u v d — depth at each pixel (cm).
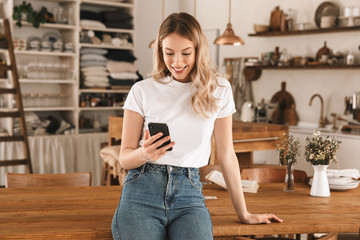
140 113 195
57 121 657
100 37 701
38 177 300
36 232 187
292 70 663
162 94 192
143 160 179
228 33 498
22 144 599
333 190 278
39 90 692
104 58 694
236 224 204
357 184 280
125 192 187
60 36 689
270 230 202
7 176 293
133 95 195
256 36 691
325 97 625
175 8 824
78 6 663
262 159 609
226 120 204
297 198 257
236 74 728
